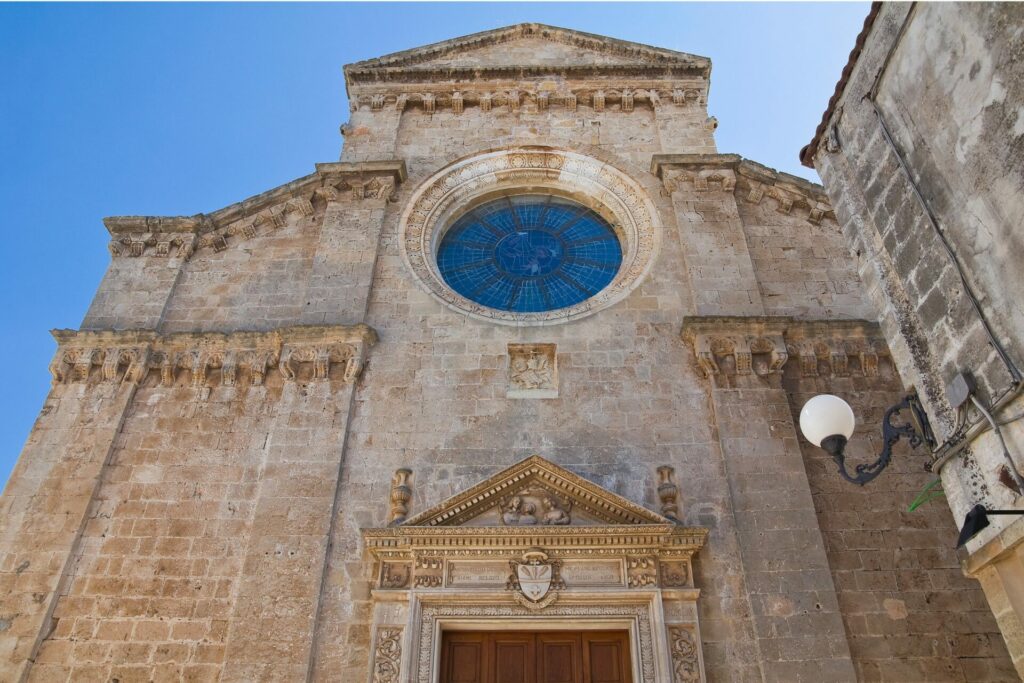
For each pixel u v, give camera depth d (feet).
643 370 49.01
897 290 33.78
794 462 43.91
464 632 40.14
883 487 43.68
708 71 70.79
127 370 49.03
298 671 37.40
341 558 41.32
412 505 43.39
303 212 60.08
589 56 74.18
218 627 39.34
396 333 51.49
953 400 29.25
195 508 43.47
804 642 37.76
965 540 26.30
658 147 65.16
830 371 48.78
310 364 49.16
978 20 28.81
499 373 49.29
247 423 46.98
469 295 57.62
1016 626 25.72
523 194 65.00
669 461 44.86
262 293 54.95
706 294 52.70
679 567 40.52
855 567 40.81
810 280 54.65
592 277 58.75
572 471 44.34
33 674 37.83
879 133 35.40
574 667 39.01
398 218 59.57
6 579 40.52
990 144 28.12
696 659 37.52
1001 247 27.45
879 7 34.91
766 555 40.55
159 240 57.82
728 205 58.70
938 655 37.88
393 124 67.15
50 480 44.21
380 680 37.06
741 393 47.03
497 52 74.95
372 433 46.29
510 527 40.98
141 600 40.22
